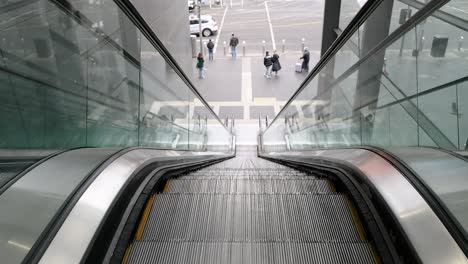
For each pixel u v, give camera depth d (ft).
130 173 9.34
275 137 35.60
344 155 12.62
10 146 9.78
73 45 15.88
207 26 71.10
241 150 36.70
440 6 12.00
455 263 5.76
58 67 13.87
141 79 21.56
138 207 8.65
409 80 14.33
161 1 39.42
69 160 8.58
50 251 5.82
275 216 9.24
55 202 6.85
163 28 40.22
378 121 16.22
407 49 14.82
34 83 11.82
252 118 44.04
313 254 7.61
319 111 25.77
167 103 23.91
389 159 9.29
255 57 61.26
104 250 6.78
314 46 64.80
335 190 12.17
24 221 6.21
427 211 6.82
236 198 9.88
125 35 23.86
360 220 8.74
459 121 10.73
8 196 6.65
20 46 12.09
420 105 13.08
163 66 27.37
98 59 17.61
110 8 23.25
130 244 7.71
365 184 9.27
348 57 23.40
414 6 19.34
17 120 10.43
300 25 75.41
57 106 12.59
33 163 8.36
